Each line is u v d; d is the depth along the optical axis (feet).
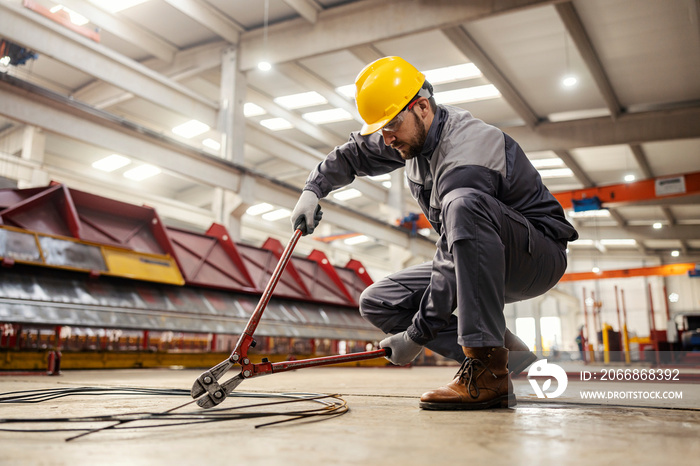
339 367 35.19
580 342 49.39
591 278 76.84
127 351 25.11
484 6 31.04
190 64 43.78
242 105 41.16
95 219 25.66
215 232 31.42
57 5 36.37
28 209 22.88
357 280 42.01
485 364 5.31
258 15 39.96
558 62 38.73
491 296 5.33
